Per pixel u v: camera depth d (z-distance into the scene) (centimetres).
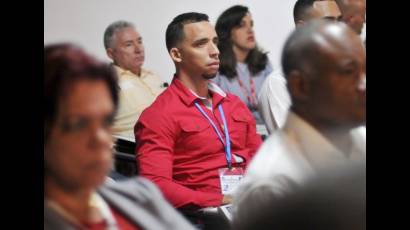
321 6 374
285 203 261
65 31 373
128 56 382
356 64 266
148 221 256
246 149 373
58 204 253
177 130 358
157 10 392
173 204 341
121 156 351
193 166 358
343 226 267
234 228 271
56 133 256
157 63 389
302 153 264
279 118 342
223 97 376
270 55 412
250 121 377
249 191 266
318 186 261
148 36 390
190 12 387
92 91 258
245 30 409
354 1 357
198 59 375
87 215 252
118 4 382
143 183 263
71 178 255
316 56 265
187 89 367
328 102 266
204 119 364
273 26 416
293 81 270
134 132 361
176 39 378
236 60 406
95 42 379
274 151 265
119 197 256
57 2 370
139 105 373
